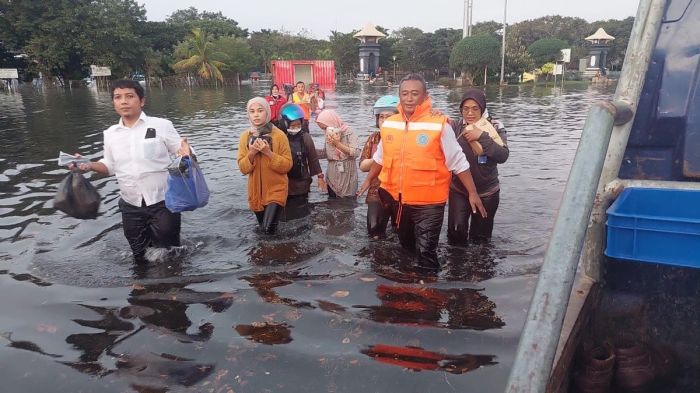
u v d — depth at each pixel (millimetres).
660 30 2418
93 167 4680
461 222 5070
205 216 6191
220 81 57281
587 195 1643
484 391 2770
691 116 2334
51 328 3562
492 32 70562
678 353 2367
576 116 18125
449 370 2963
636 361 2402
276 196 5566
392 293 4035
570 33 78438
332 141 6723
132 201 4738
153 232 4875
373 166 4902
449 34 64250
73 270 4590
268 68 75375
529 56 51188
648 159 2428
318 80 43156
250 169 5453
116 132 4707
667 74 2385
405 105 4312
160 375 2992
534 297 1555
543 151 10656
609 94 31281
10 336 3455
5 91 39625
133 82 4680
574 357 2424
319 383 2875
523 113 19469
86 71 51406
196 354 3201
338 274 4441
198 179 4766
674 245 2092
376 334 3389
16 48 48125
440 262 4707
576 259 1567
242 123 16641
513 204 6664
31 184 7852
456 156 4344
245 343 3311
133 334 3465
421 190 4344
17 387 2902
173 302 3939
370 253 4934
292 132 6555
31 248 5148
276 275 4434
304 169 6637
